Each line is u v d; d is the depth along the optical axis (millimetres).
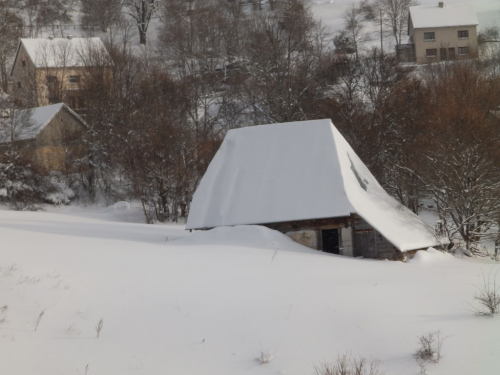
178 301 19516
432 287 20891
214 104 97312
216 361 15430
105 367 15156
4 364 14867
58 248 27797
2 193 76188
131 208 78562
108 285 21094
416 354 15000
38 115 87062
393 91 75125
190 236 35125
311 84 88562
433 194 48656
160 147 73625
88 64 98312
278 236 33938
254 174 38312
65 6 175375
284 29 116500
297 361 15180
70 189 82688
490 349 15000
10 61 138375
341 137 41156
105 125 85750
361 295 19844
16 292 19484
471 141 42750
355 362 14812
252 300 19516
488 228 42250
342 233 34625
